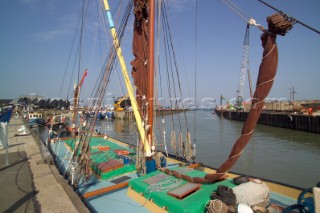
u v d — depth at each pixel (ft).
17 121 104.83
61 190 17.70
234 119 234.38
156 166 21.93
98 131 53.21
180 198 13.83
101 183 21.52
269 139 107.65
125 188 19.80
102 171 22.54
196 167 25.26
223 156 71.05
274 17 12.59
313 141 99.55
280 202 17.20
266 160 68.49
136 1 22.90
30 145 38.63
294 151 80.79
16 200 16.08
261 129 149.38
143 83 23.25
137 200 16.52
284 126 148.36
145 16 22.88
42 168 24.18
